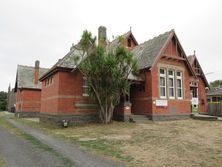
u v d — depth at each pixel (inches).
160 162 318.3
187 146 414.6
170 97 896.3
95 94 767.1
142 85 880.3
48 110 906.7
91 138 510.6
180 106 920.3
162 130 601.6
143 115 844.6
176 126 678.5
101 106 761.6
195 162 317.1
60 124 764.0
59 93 780.6
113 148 405.7
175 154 360.5
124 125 700.7
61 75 794.8
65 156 349.1
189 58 1301.7
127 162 318.0
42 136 560.4
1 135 581.6
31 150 392.8
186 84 967.0
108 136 528.7
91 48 717.9
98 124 753.6
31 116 1558.8
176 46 942.4
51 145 437.1
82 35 711.1
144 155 356.2
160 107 846.5
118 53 719.1
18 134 601.9
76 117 797.2
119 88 749.9
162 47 863.1
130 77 845.2
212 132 566.3
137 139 486.0
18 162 316.2
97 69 695.7
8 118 1422.2
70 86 805.2
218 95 1555.1
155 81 849.5
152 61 836.0
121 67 734.5
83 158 337.1
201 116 894.4
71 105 795.4
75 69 781.9
